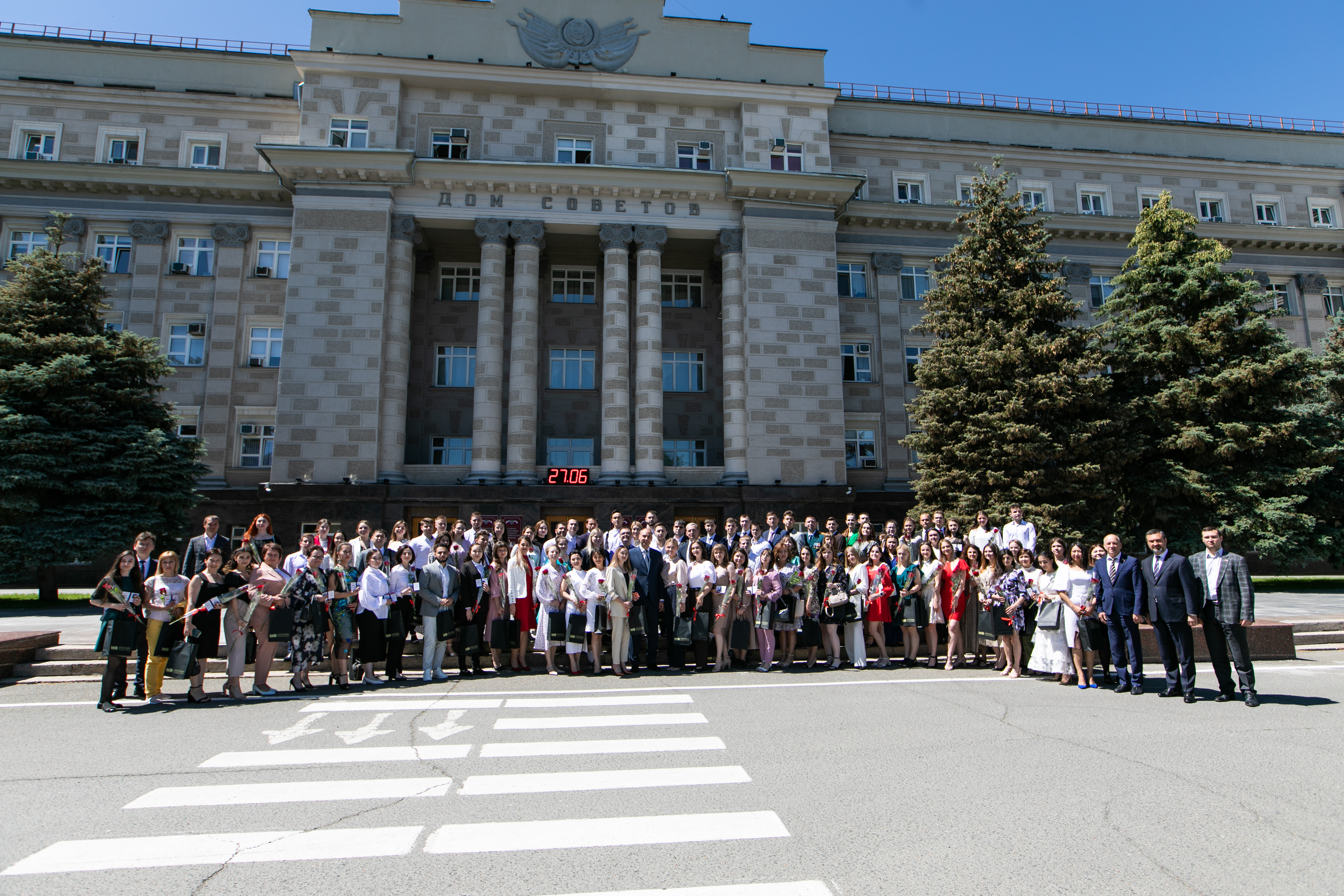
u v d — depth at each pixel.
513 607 13.19
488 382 29.55
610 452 29.89
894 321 34.25
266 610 11.19
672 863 5.16
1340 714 9.73
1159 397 24.77
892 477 33.25
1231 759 7.63
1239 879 4.90
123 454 23.62
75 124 31.72
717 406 34.12
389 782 6.98
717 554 13.63
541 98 31.88
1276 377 24.97
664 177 30.84
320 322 28.47
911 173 35.81
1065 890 4.73
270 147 28.31
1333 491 26.70
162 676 10.68
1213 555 10.86
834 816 6.04
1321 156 39.00
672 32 32.81
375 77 30.50
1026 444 22.17
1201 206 37.84
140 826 5.88
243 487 30.14
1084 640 11.48
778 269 31.19
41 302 24.30
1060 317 23.69
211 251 31.72
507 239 30.98
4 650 12.01
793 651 13.41
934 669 13.47
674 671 13.29
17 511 22.08
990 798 6.45
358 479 27.83
